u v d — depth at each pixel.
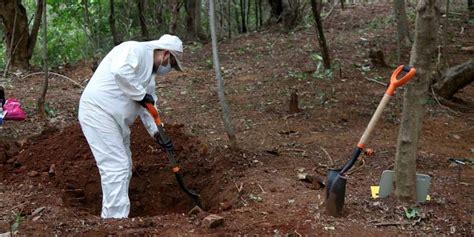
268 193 4.72
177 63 4.96
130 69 4.57
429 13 4.00
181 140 6.23
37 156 5.77
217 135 6.46
